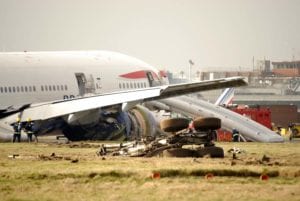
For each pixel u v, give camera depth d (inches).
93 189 2839.6
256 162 3646.7
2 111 5940.0
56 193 2778.1
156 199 2635.3
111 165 3457.2
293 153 4362.7
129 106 5506.9
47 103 5821.9
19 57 6151.6
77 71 6358.3
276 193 2716.5
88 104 5625.0
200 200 2610.7
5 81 5984.3
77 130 5999.0
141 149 4008.4
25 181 3031.5
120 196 2694.4
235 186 2856.8
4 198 2691.9
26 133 5708.7
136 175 3075.8
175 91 5457.7
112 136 6112.2
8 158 3922.2
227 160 3710.6
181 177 3078.2
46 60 6250.0
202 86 5433.1
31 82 6092.5
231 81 5423.2
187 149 3922.2
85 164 3526.1
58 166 3442.4
